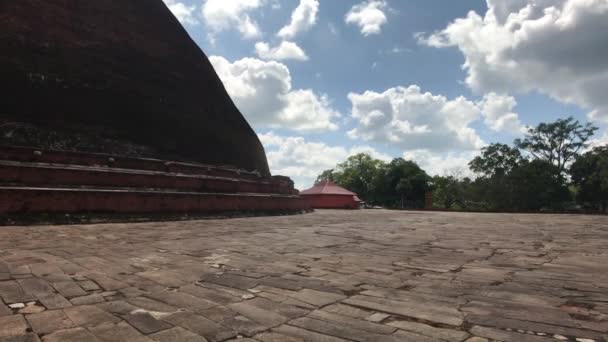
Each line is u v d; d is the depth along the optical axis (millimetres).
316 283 4770
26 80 13938
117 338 2986
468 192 50406
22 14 14422
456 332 3064
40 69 14406
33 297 4062
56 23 15297
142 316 3510
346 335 3029
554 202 43562
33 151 12664
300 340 2939
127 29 17828
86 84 15562
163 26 19672
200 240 9133
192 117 19484
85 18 16312
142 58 18125
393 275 5234
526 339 2896
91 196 13102
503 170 47344
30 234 9484
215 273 5355
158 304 3881
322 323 3312
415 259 6570
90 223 12664
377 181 59344
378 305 3818
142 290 4422
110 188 14086
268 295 4219
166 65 19203
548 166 43625
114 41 17141
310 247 8102
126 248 7641
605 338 2902
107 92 16141
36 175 12383
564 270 5559
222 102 22250
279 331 3137
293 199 24406
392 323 3295
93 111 15445
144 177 15211
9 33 13969
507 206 44719
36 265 5672
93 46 16281
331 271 5512
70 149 14320
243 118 23750
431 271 5508
